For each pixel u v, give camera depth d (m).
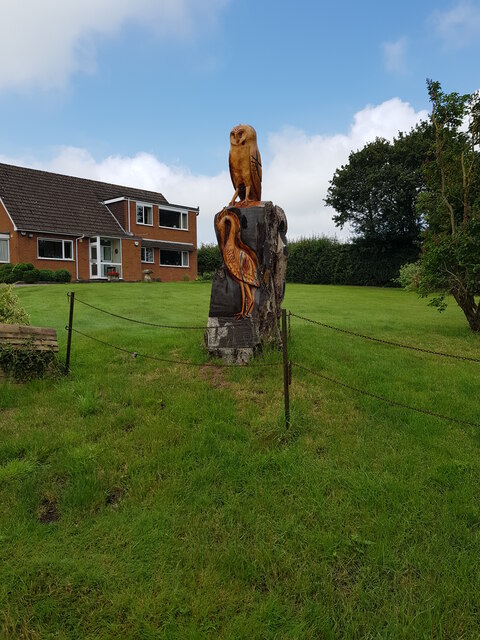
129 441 4.61
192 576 2.98
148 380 6.16
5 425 4.97
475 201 9.49
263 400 5.50
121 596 2.82
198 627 2.62
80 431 4.81
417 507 3.57
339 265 32.59
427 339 9.06
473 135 9.51
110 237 25.56
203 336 7.90
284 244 7.80
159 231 29.70
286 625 2.63
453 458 4.26
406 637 2.54
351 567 3.08
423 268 10.05
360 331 9.66
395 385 6.01
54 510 3.71
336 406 5.35
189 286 20.59
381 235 30.47
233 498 3.74
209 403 5.36
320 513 3.54
